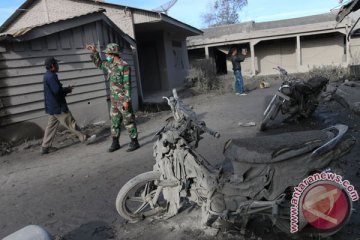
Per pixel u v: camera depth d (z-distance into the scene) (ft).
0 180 21.08
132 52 48.52
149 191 14.10
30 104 30.55
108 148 25.58
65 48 33.91
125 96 23.21
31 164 23.97
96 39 37.35
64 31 33.78
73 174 20.68
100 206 15.90
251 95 50.44
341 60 88.17
